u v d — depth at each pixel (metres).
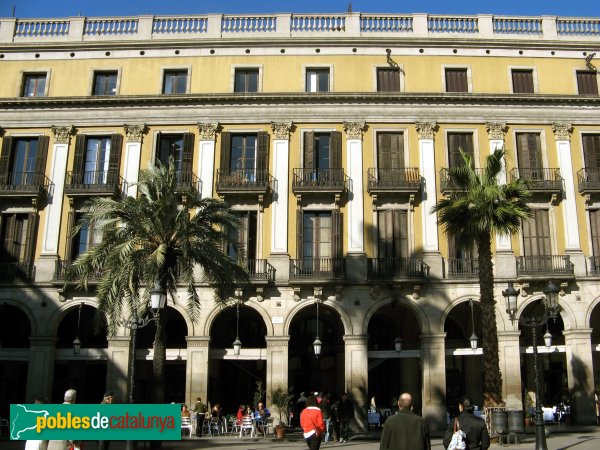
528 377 30.94
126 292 21.31
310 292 28.12
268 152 29.56
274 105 30.09
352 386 27.17
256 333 31.20
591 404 27.25
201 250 20.52
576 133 30.27
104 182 29.44
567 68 30.94
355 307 27.94
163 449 19.89
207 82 30.45
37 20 31.47
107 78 30.97
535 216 29.30
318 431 13.31
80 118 30.17
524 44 30.89
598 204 29.36
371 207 29.08
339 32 31.14
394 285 27.86
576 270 28.47
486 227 21.36
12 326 29.84
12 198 29.00
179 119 30.08
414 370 30.69
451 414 26.61
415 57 30.77
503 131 30.05
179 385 30.17
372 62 30.67
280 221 28.78
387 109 30.11
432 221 28.92
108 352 27.66
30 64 30.95
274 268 28.19
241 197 28.92
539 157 30.02
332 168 29.12
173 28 31.42
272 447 20.50
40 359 27.66
